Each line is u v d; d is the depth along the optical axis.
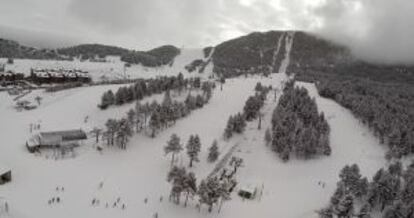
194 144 102.94
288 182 106.38
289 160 119.44
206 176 100.69
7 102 153.25
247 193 93.31
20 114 138.38
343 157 126.38
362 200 94.94
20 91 172.50
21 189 82.88
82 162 102.44
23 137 115.94
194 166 105.62
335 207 84.25
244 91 194.12
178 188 81.75
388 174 94.12
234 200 91.25
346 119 164.25
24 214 72.44
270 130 138.00
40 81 199.75
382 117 148.62
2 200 76.44
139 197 85.94
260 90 192.88
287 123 131.50
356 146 137.00
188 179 82.50
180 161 107.88
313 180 108.56
